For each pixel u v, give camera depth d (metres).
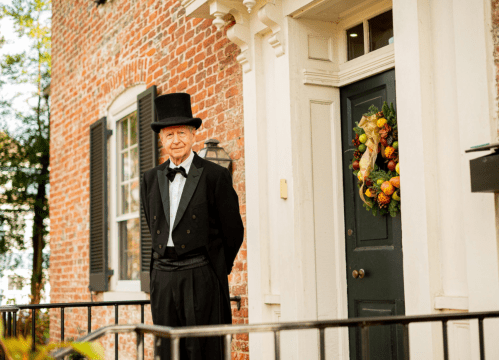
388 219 3.56
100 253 6.71
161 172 3.06
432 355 2.82
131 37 6.22
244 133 4.38
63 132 8.08
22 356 1.63
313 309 3.77
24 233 14.65
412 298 2.94
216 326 1.80
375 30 3.75
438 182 2.93
